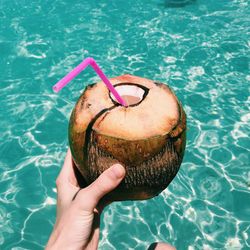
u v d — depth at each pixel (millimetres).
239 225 1076
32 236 1052
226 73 1497
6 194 1137
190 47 1610
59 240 392
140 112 356
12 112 1352
